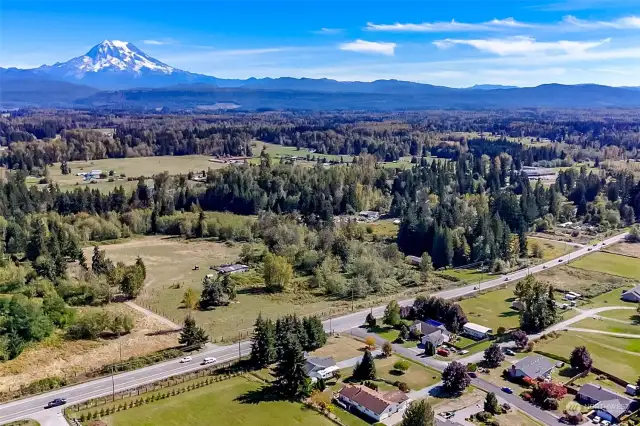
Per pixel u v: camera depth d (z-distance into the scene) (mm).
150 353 101250
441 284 145500
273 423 78438
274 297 135250
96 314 110500
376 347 105250
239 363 97438
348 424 79250
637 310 122375
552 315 115812
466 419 79938
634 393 87688
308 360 94312
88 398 84562
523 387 90375
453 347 105500
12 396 84750
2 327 101125
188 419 78938
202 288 140750
